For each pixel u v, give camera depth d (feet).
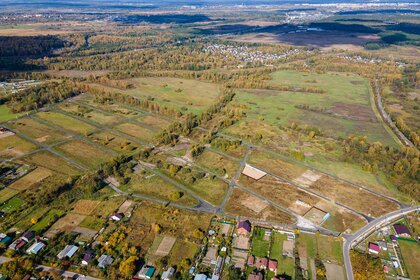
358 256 334.03
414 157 522.06
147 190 441.68
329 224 385.29
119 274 308.81
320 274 312.29
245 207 411.34
